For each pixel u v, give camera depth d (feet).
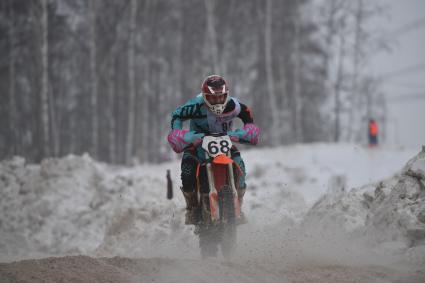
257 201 89.35
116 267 40.32
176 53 371.15
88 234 99.14
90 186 109.19
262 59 372.38
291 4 349.20
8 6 275.80
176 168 196.13
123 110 358.02
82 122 362.33
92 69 272.51
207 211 50.06
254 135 52.75
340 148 255.70
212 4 304.50
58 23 266.77
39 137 197.67
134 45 304.30
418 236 46.06
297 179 179.11
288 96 406.82
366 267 44.32
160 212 74.64
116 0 292.61
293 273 42.16
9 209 102.53
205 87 50.67
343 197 59.98
